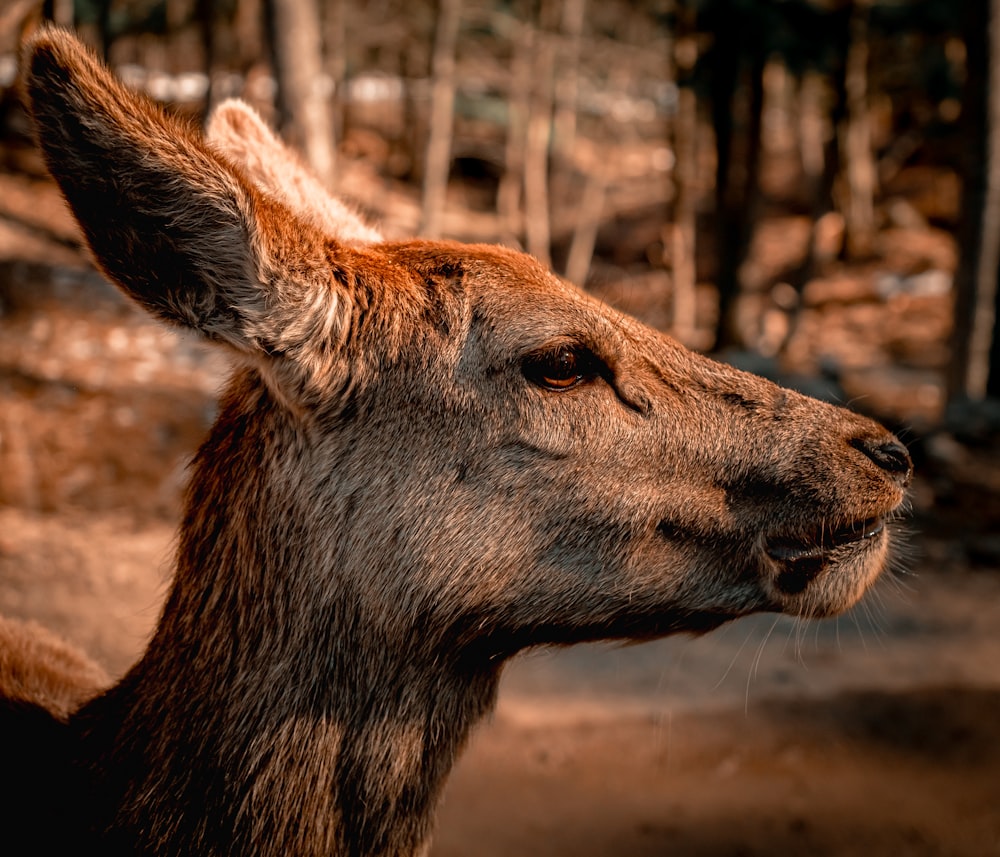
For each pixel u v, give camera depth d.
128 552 6.88
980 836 4.44
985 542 7.77
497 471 2.53
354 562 2.46
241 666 2.43
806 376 13.18
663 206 28.91
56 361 9.47
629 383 2.62
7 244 12.34
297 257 2.32
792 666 5.98
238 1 20.83
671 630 2.72
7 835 2.42
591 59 27.59
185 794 2.38
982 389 11.16
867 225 25.88
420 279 2.59
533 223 24.16
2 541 6.81
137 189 2.14
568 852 4.29
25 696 2.77
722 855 4.30
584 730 5.30
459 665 2.57
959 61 26.55
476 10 24.91
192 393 9.39
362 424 2.48
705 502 2.64
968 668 5.94
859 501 2.69
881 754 5.10
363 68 31.22
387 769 2.48
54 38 2.02
